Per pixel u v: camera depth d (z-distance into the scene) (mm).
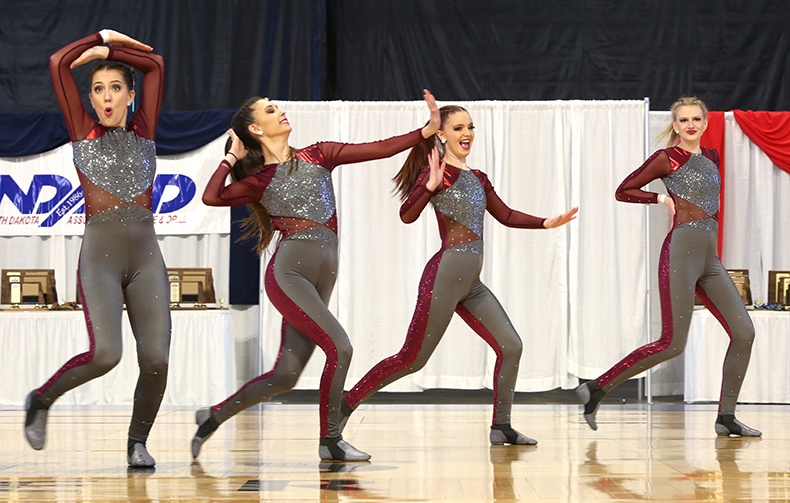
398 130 13148
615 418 10812
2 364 12625
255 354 13961
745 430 8828
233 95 14531
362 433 9297
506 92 14617
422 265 13094
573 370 13039
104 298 6395
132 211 6570
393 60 14664
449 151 8352
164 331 6629
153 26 14602
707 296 9031
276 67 14531
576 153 13148
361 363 13055
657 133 13453
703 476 6230
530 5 14633
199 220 13688
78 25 14688
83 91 14648
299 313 6949
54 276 13344
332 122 13148
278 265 7062
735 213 13539
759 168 13547
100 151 6539
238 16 14562
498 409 8305
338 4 14703
